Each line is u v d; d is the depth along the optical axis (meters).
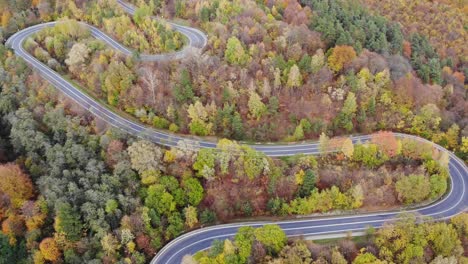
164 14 182.75
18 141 131.00
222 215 124.25
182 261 110.94
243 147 128.62
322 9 188.12
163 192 118.06
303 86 150.75
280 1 186.50
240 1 176.62
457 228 121.44
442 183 132.12
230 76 145.75
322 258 109.75
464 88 183.62
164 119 142.88
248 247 110.44
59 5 186.38
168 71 151.62
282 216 127.62
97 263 106.75
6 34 179.38
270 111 145.00
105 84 145.75
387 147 134.75
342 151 135.38
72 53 155.62
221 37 156.88
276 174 127.31
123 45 169.00
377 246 116.00
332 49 159.75
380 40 180.25
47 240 108.56
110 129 132.25
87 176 118.50
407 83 154.88
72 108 143.62
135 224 113.12
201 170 124.81
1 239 109.88
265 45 157.00
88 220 112.75
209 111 139.88
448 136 152.12
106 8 181.12
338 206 128.62
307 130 146.50
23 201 117.94
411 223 116.00
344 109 148.38
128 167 120.69
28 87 148.38
